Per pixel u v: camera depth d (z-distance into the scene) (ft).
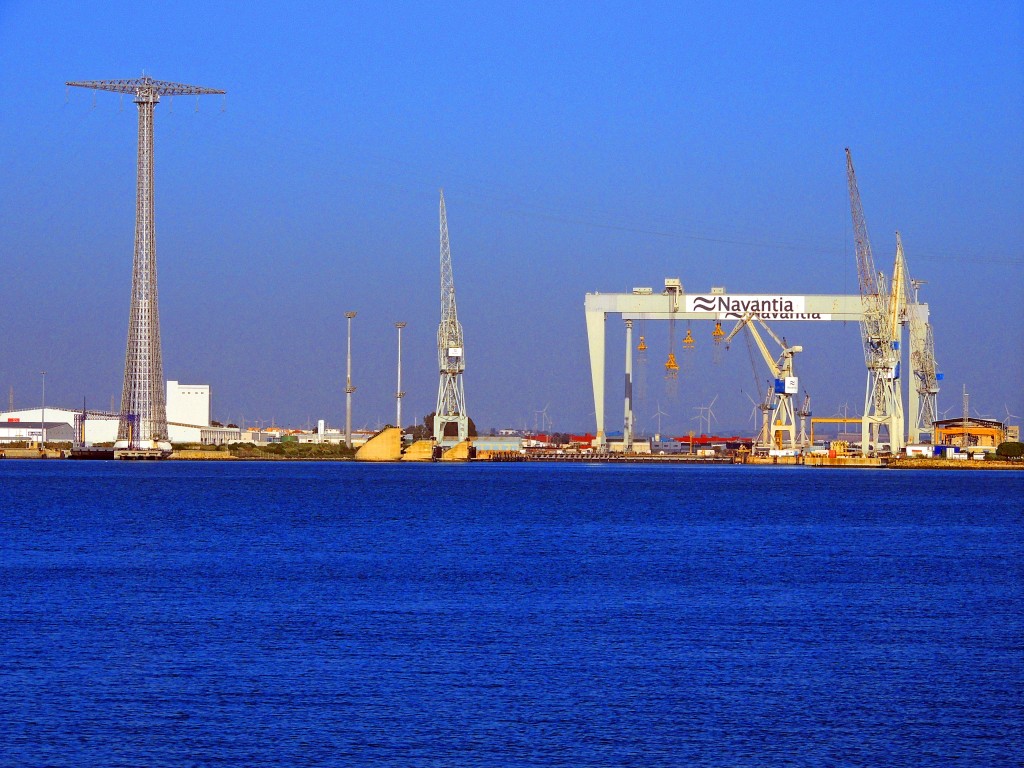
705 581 478.59
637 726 256.52
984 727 258.16
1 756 234.58
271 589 445.37
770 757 238.48
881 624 375.04
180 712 263.49
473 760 234.99
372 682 290.35
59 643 333.83
